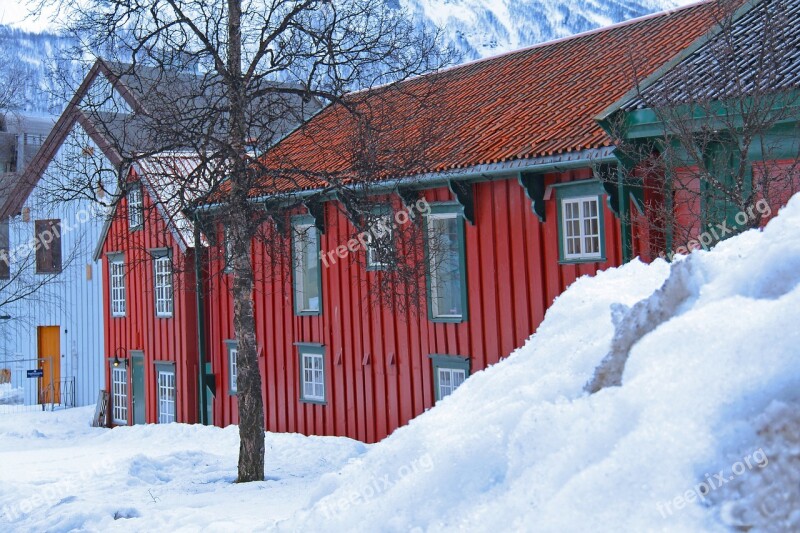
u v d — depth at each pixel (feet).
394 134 58.08
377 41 47.14
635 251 46.32
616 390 13.38
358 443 62.44
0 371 112.06
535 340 18.43
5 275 106.83
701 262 14.90
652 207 40.96
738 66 37.47
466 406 17.61
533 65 66.59
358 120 50.08
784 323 11.95
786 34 39.58
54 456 67.05
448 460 15.29
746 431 11.19
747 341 12.09
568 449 13.12
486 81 67.26
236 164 45.91
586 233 50.39
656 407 12.29
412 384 61.11
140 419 91.20
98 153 87.51
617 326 15.49
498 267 55.21
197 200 46.78
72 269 102.27
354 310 65.00
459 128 59.06
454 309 58.95
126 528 32.60
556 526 11.70
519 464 13.94
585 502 11.74
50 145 97.19
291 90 46.65
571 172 50.42
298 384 70.54
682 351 12.87
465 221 57.16
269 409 73.51
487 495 14.03
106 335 95.96
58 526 34.55
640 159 40.73
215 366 80.12
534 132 52.70
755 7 43.75
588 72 59.11
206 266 73.31
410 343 61.16
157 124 45.65
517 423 14.89
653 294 15.24
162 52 46.29
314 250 68.64
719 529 10.58
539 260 52.75
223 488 43.88
